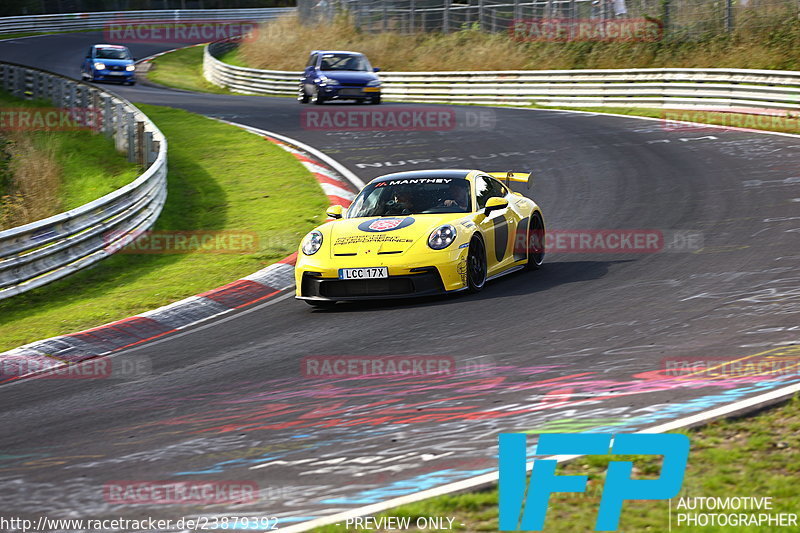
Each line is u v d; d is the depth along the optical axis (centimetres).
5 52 18275
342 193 5753
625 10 11975
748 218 4253
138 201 5128
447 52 13588
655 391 2027
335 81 10138
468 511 1466
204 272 4169
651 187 5291
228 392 2347
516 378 2236
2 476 1850
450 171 3741
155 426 2108
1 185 6762
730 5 10675
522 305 3062
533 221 3872
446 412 2019
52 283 4269
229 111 10050
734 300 2853
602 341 2514
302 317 3262
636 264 3606
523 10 13338
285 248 4484
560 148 6912
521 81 10331
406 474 1673
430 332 2811
